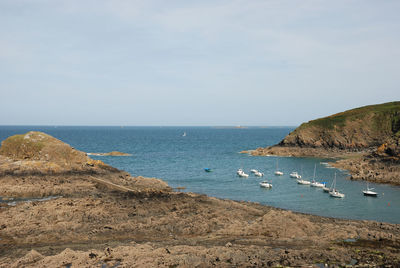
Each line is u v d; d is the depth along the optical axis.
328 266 26.72
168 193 56.28
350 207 56.03
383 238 35.47
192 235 36.94
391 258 28.84
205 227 38.78
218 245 32.59
